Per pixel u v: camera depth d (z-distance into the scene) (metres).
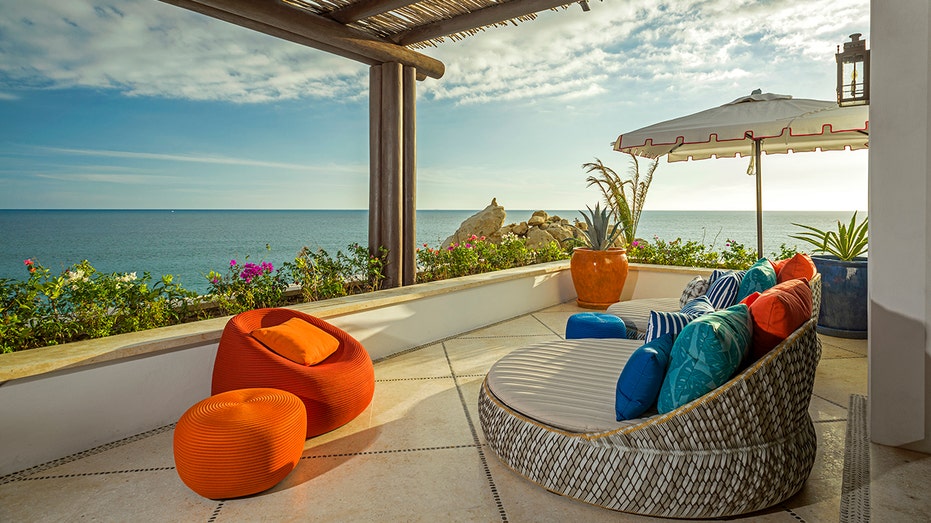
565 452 2.04
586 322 3.70
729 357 1.82
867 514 1.91
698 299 2.71
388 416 3.09
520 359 2.81
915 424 2.48
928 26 2.34
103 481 2.31
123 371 2.79
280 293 4.27
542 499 2.12
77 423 2.61
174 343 2.98
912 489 2.10
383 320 4.39
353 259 5.03
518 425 2.23
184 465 2.09
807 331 1.96
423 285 5.12
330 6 4.25
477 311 5.48
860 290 4.68
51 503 2.12
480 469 2.40
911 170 2.40
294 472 2.39
